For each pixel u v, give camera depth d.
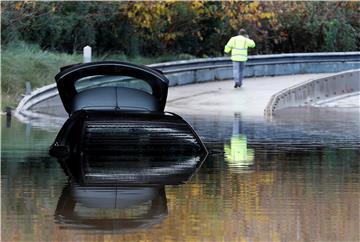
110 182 24.38
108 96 33.59
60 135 31.83
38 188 23.17
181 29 90.25
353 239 17.02
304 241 16.80
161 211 19.72
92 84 62.53
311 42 106.88
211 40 94.50
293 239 16.97
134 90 33.91
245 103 62.06
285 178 25.30
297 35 106.00
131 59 81.75
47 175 25.75
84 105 33.50
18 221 18.53
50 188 23.19
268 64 85.38
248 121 49.03
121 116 30.92
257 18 93.38
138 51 86.81
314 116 54.19
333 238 17.08
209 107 59.50
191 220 18.70
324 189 23.20
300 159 30.28
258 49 101.38
